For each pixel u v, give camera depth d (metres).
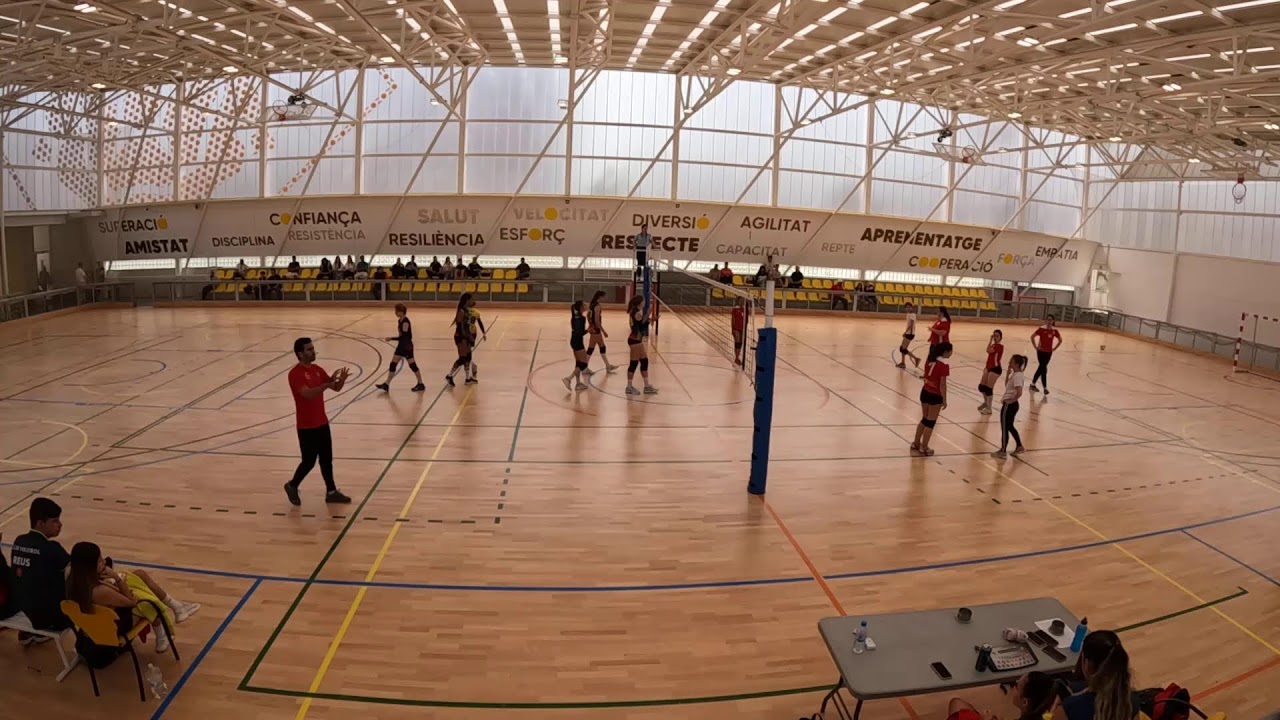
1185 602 7.17
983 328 26.00
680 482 9.68
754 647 6.05
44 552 5.32
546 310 25.02
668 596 6.80
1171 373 19.69
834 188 27.00
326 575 6.91
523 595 6.71
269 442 10.56
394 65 24.25
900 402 14.34
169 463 9.64
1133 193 28.19
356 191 25.27
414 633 6.04
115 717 4.94
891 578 7.33
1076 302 30.48
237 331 19.39
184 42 17.22
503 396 13.44
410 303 24.61
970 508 9.30
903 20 16.41
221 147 25.20
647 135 25.67
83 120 24.95
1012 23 15.38
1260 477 11.06
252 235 25.50
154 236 25.70
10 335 18.41
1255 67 16.38
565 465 10.09
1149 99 19.55
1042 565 7.80
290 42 20.59
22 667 5.44
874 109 26.67
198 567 6.96
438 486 9.19
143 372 14.55
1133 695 4.32
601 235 26.03
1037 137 28.36
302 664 5.56
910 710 5.38
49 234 26.11
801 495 9.45
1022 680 4.36
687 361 17.09
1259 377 19.88
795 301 26.28
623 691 5.43
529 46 21.92
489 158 25.30
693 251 26.59
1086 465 11.26
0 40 17.52
